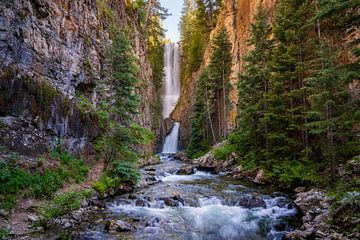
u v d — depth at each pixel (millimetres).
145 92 39500
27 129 11945
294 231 9148
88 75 19312
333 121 12070
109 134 16609
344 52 12828
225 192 15141
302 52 17891
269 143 19031
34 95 12469
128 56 16578
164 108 61094
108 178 14602
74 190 12258
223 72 33125
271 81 19016
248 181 18859
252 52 20562
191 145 36688
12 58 11789
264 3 32875
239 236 9625
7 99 10984
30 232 8492
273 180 17047
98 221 10500
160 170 23469
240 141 22625
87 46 19734
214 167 25344
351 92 12750
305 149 15594
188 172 22953
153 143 44281
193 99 50125
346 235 7789
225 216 11398
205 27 53375
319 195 11836
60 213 10148
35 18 13734
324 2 9695
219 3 50938
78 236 8922
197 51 53281
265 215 11484
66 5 17438
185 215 11531
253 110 19578
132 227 9875
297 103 18281
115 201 13180
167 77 65812
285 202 12914
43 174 11531
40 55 13945
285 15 18688
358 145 12992
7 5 11734
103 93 20734
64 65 16375
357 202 8445
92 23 21359
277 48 19500
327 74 11703
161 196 13859
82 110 16703
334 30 11789
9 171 9898
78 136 15844
